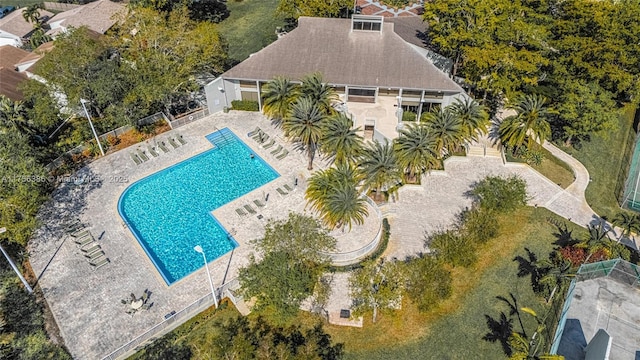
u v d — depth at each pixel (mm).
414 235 40844
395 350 32469
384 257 38719
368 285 33281
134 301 34781
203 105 56844
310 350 32312
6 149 40250
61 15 77625
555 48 53219
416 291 34562
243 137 51938
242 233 41031
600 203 45656
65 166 47625
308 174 47219
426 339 33125
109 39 56156
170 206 43969
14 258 38844
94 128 50375
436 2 52438
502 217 43156
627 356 32125
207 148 50500
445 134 44750
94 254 39031
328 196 38125
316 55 53125
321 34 53969
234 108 56094
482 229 39906
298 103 45594
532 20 54094
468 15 51406
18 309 35094
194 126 53531
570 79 49656
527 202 44906
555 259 38438
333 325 33875
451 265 38312
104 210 43125
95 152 49281
